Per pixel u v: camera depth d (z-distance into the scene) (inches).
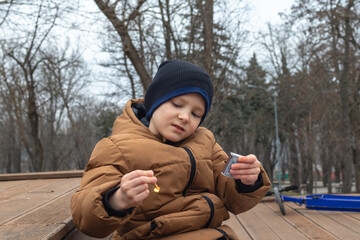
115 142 66.4
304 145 1020.5
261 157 1290.6
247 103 1200.8
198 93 67.9
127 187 52.8
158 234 63.5
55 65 896.3
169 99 68.1
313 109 1011.3
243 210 74.4
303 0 769.6
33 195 122.9
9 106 1045.8
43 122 1493.6
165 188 65.1
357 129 811.4
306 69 994.7
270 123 1300.4
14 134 1550.2
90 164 65.2
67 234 75.4
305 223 126.1
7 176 187.9
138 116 80.7
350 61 809.5
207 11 375.6
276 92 1298.0
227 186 72.8
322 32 794.8
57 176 191.2
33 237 62.8
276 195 144.9
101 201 54.8
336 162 1547.7
